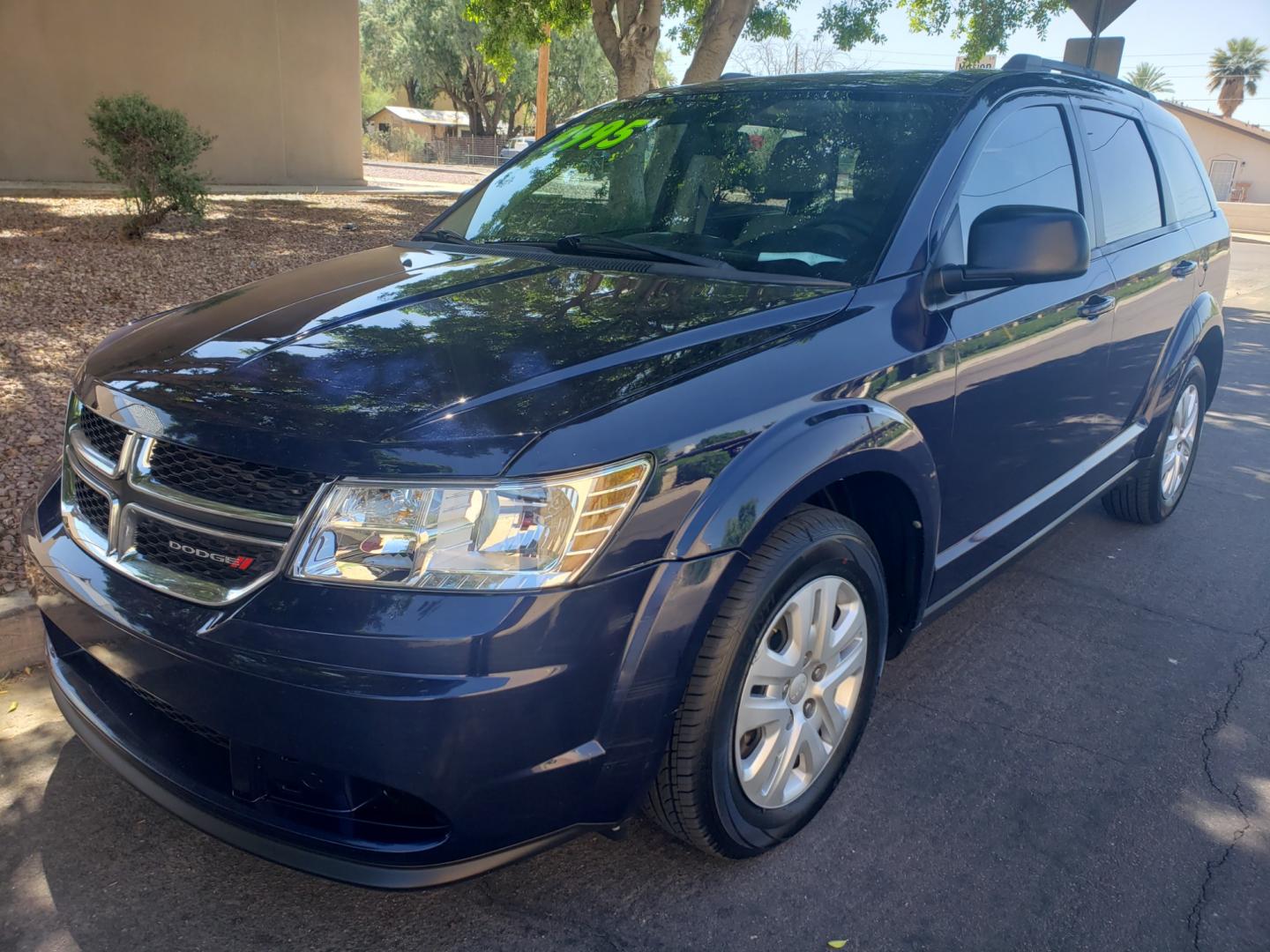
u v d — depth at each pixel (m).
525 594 1.86
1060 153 3.51
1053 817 2.72
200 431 2.03
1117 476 4.24
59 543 2.31
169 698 2.01
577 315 2.48
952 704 3.28
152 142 9.45
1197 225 4.66
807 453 2.23
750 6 10.19
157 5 14.22
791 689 2.41
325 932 2.21
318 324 2.47
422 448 1.89
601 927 2.26
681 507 2.02
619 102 3.94
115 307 7.07
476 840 1.95
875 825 2.66
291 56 15.96
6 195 12.28
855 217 2.89
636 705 2.00
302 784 2.01
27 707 3.01
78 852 2.41
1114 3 6.29
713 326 2.39
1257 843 2.65
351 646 1.82
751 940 2.24
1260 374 8.86
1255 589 4.31
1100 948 2.26
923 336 2.67
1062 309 3.26
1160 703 3.35
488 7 12.92
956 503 2.94
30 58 13.28
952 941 2.26
